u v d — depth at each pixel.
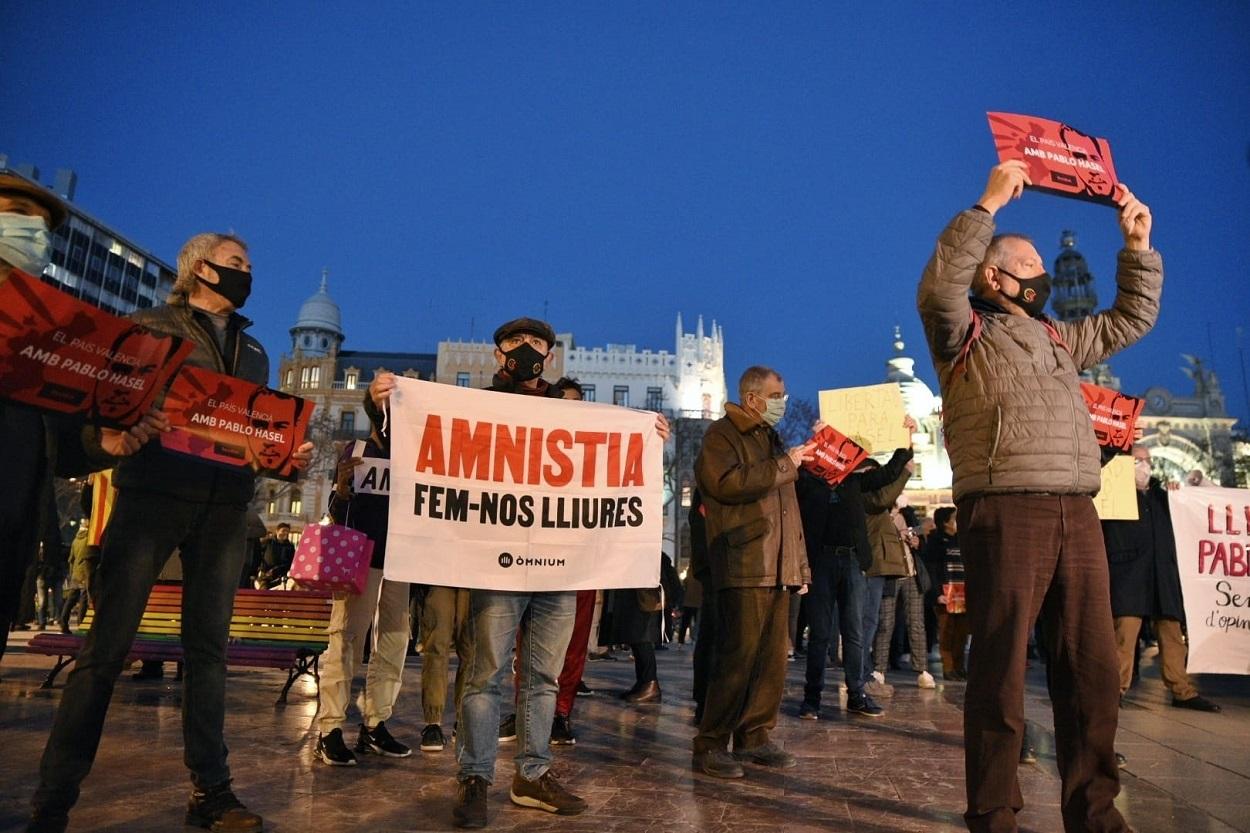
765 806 3.69
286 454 3.32
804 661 12.47
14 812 3.24
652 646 7.34
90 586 7.07
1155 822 3.49
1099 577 2.99
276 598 6.87
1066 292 67.62
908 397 57.66
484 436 3.81
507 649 3.62
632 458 4.02
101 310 2.59
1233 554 5.21
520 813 3.56
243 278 3.55
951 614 9.62
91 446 2.93
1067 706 2.98
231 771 4.21
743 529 4.48
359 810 3.54
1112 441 4.45
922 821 3.45
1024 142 3.28
